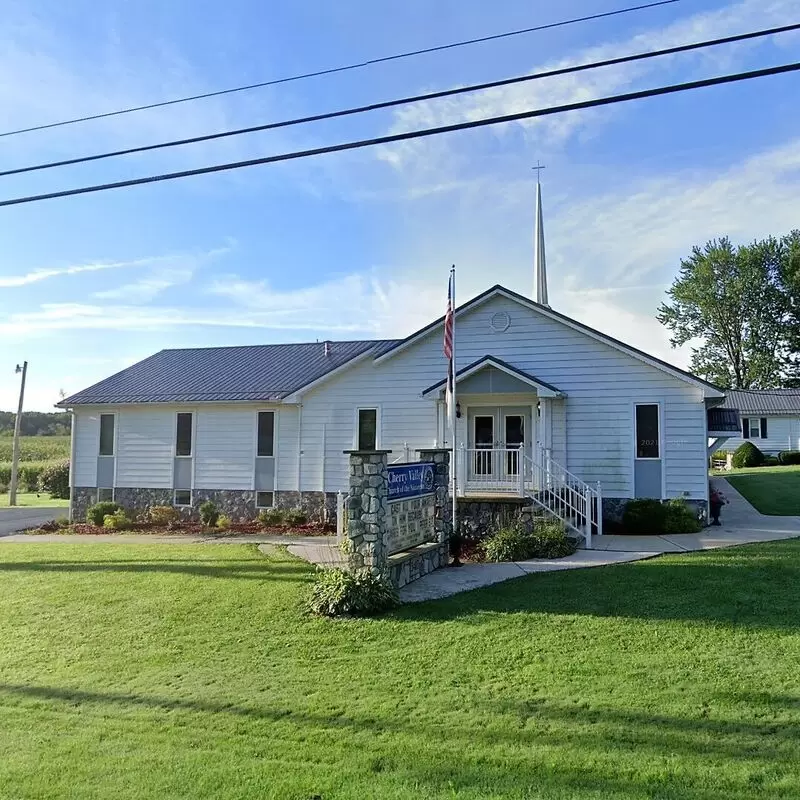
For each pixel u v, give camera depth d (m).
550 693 5.61
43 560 12.62
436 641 7.16
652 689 5.59
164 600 9.19
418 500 10.97
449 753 4.64
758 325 51.72
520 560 11.64
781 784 4.05
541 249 25.27
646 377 16.14
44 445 57.62
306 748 4.80
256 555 12.55
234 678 6.31
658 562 10.74
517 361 17.03
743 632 6.93
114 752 4.84
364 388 18.64
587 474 16.31
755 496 21.83
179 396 20.28
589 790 4.08
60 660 7.04
